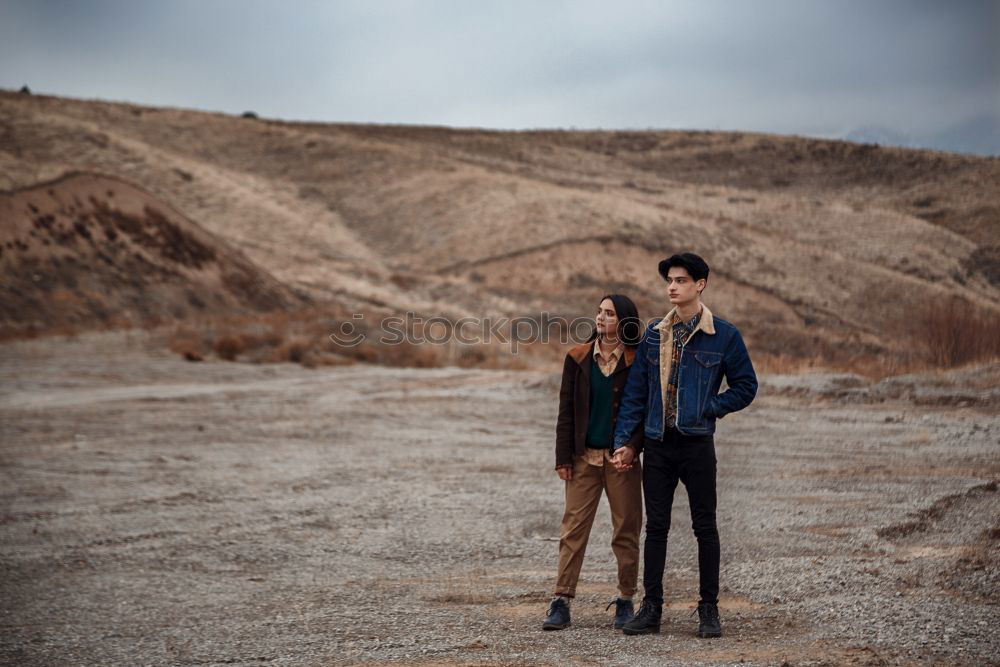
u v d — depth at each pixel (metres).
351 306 54.38
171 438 14.52
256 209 78.06
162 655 4.68
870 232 85.94
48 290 42.25
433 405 18.69
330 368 28.23
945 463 10.31
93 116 102.00
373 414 17.42
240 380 24.77
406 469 11.48
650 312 56.91
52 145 76.44
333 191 91.62
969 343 24.08
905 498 8.25
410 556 7.12
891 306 62.66
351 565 6.86
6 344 32.19
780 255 70.44
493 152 123.88
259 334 32.94
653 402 4.71
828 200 110.94
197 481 10.72
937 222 100.75
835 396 16.84
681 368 4.67
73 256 46.19
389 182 92.19
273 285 56.09
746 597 5.38
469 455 12.60
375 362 30.25
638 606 5.45
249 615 5.46
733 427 13.93
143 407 18.77
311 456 12.62
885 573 5.37
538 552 7.16
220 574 6.65
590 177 110.44
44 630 5.23
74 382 23.81
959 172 122.31
